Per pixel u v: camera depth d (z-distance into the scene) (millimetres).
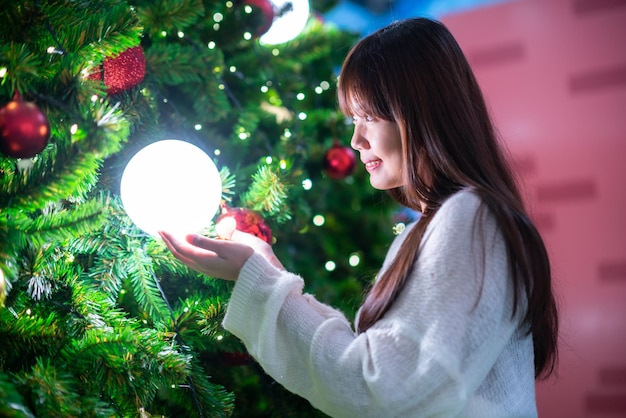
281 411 1688
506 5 3492
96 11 1478
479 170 1407
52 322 1424
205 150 1767
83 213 1357
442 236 1304
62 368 1359
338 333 1341
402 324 1267
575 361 3152
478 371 1261
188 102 1922
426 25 1460
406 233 1562
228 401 1519
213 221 1673
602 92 3283
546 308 1359
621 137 3234
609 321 3162
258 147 1995
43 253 1420
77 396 1290
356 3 3520
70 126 1336
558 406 3146
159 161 1335
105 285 1503
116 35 1405
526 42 3447
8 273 1262
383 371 1243
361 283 2215
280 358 1364
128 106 1538
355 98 1452
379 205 2350
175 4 1626
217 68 1786
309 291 1949
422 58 1420
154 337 1451
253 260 1382
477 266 1276
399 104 1408
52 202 1381
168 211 1340
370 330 1307
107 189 1560
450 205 1334
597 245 3234
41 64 1367
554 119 3377
